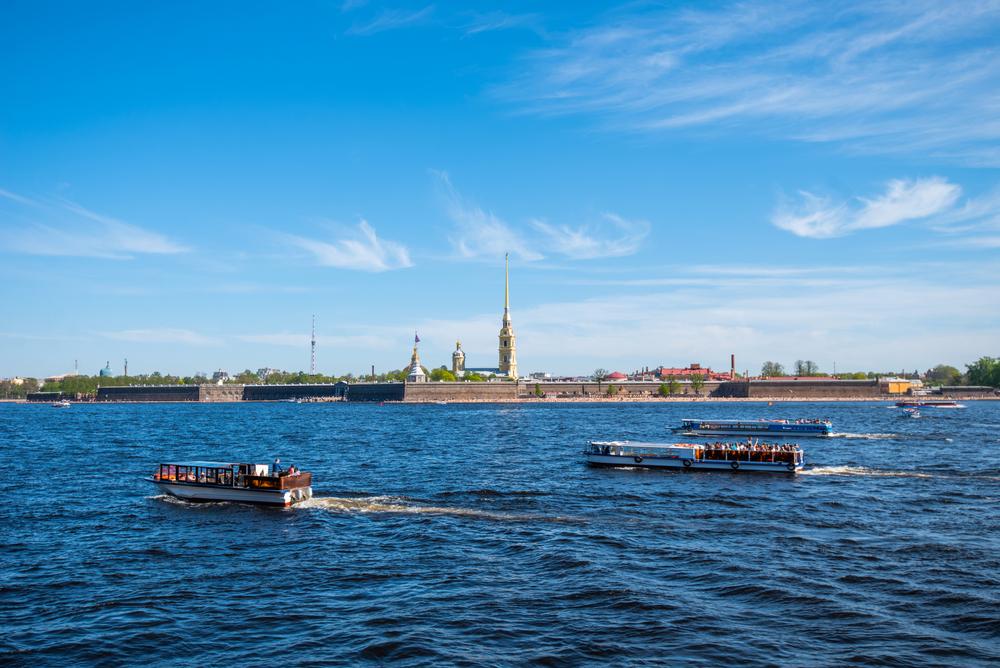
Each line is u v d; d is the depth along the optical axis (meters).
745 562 51.00
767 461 96.06
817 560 51.53
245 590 46.00
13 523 65.25
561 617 40.81
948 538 57.97
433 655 35.94
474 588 45.94
